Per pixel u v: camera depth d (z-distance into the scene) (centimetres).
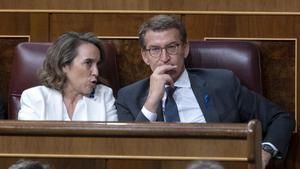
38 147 632
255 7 1022
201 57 988
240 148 609
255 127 600
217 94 931
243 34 1026
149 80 945
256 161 601
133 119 921
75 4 1035
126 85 1035
